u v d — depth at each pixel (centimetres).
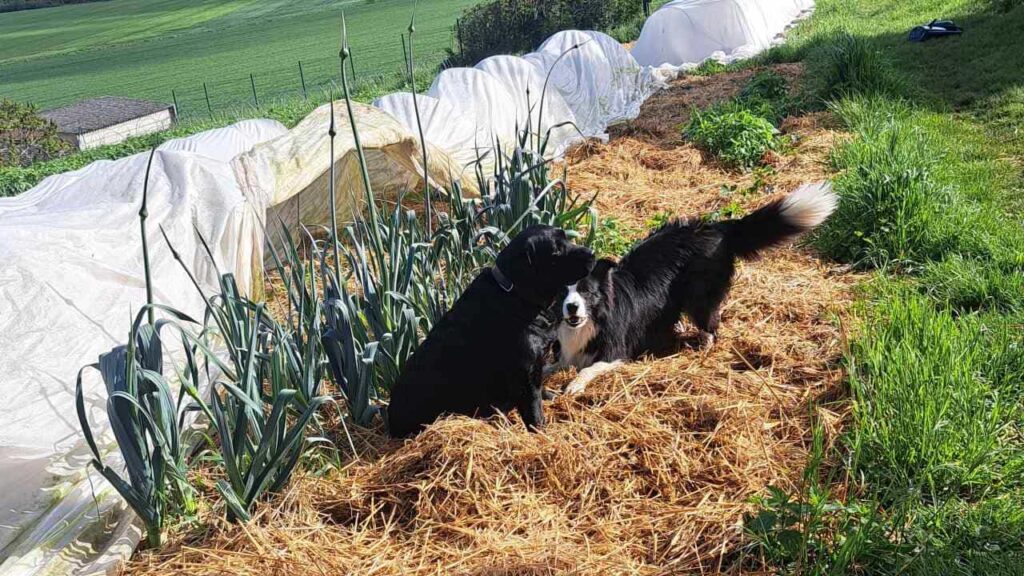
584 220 534
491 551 321
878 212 500
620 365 411
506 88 767
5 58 4522
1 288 396
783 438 362
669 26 1157
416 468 356
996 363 375
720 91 912
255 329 346
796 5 1444
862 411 351
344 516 346
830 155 639
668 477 347
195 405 353
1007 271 455
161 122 2508
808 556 309
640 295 422
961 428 340
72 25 5553
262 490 347
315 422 378
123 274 431
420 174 553
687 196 608
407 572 318
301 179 510
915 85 803
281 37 3906
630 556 320
